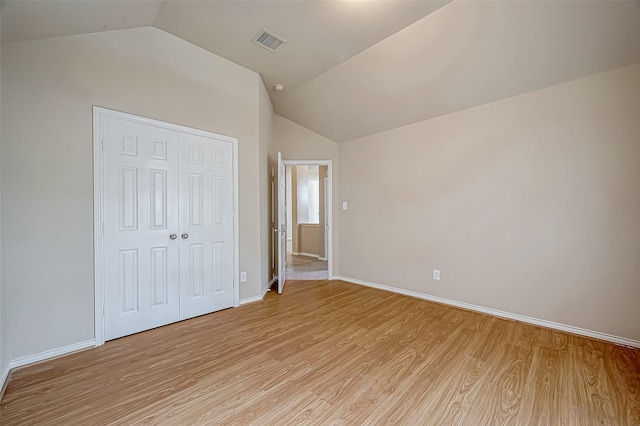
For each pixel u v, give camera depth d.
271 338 2.37
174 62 2.63
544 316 2.61
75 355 2.06
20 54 1.88
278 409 1.51
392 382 1.75
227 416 1.46
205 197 2.90
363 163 4.21
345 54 2.87
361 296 3.62
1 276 1.73
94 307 2.20
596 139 2.33
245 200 3.27
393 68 2.90
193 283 2.82
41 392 1.63
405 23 2.38
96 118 2.19
